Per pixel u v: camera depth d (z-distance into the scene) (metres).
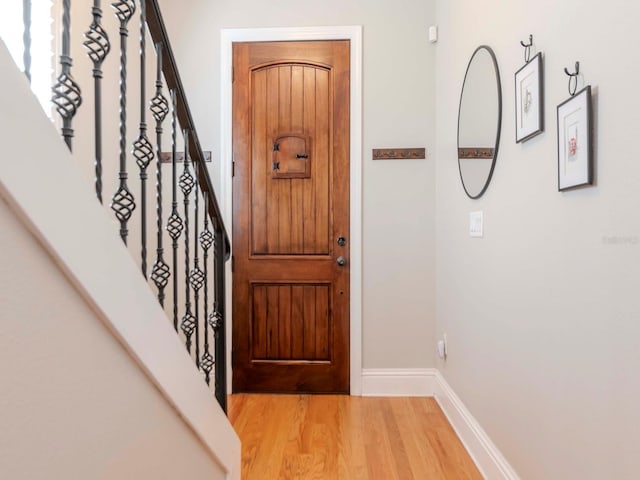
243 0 2.85
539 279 1.39
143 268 1.19
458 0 2.31
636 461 0.94
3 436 0.65
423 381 2.83
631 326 0.95
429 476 1.87
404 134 2.82
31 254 0.71
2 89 0.67
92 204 0.87
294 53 2.84
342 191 2.84
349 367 2.85
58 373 0.77
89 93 2.22
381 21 2.82
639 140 0.92
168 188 2.83
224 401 1.72
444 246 2.63
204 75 2.86
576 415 1.17
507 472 1.64
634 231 0.94
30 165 0.71
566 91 1.23
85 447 0.84
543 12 1.37
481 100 1.95
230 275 2.87
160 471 1.12
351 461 2.00
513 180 1.61
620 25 0.98
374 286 2.85
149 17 1.21
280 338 2.88
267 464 1.97
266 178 2.87
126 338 0.95
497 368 1.76
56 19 1.99
